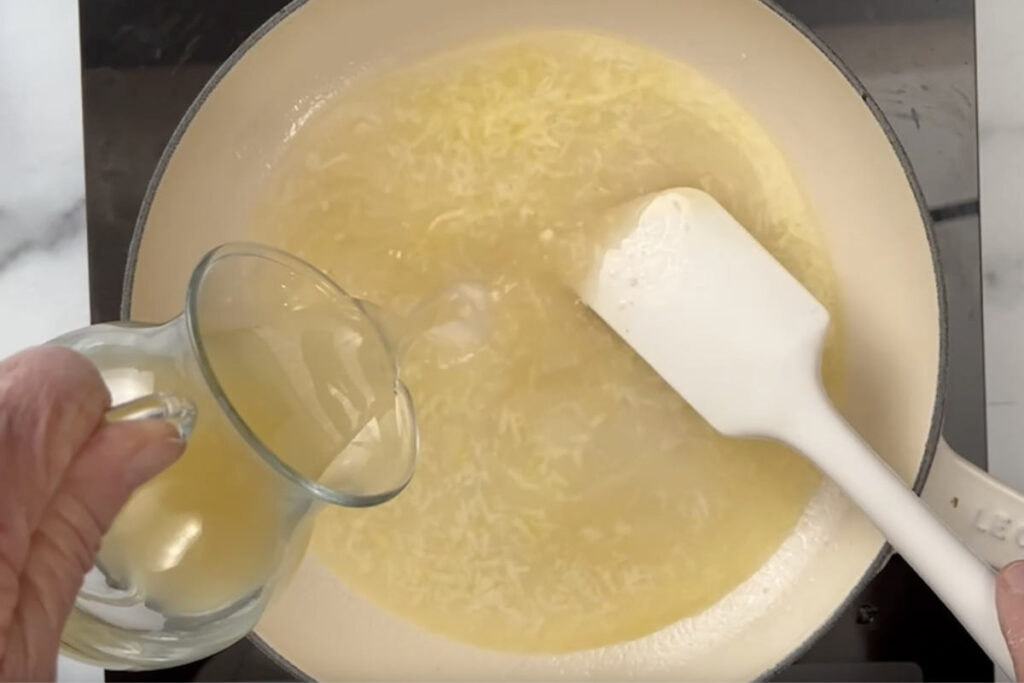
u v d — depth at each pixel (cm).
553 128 50
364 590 50
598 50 50
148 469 36
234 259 40
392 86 50
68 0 51
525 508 50
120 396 38
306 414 39
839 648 50
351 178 50
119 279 50
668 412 50
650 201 47
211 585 38
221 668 49
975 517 46
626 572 50
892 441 49
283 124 50
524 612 50
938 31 50
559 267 49
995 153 52
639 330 47
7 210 51
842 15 51
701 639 50
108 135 50
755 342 45
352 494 38
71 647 40
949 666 50
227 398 37
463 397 49
